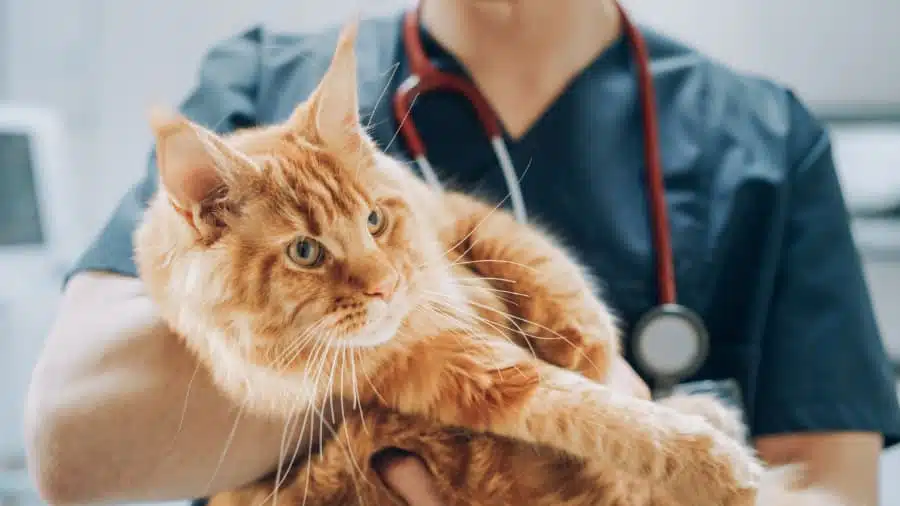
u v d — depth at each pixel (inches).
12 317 76.0
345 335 20.8
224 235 20.7
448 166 31.3
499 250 25.0
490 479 21.3
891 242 63.1
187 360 21.8
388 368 21.7
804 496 28.5
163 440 21.5
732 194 32.2
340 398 21.7
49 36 74.8
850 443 31.1
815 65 69.2
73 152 74.2
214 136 20.4
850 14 68.5
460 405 21.5
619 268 30.7
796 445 31.4
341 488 21.3
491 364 21.7
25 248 68.7
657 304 30.4
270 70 32.1
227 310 20.6
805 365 31.7
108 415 21.4
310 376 21.1
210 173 20.3
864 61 68.6
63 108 75.1
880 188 64.1
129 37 72.6
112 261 25.3
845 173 64.7
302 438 21.7
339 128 22.6
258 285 20.6
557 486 21.5
